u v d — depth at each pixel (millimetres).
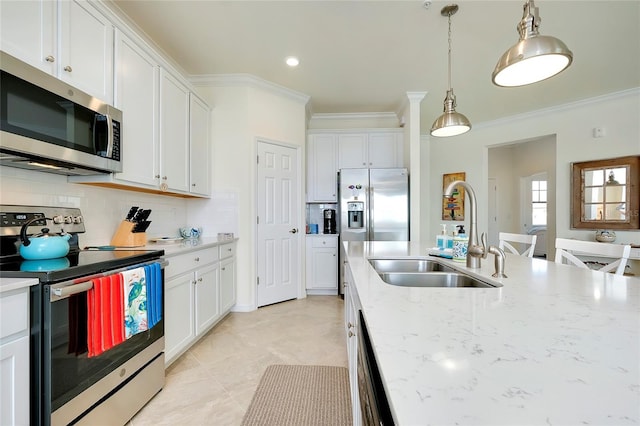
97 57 1743
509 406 391
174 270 2068
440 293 962
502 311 781
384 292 973
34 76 1345
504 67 1378
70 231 1799
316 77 3377
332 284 4082
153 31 2527
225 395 1808
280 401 1752
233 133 3354
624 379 454
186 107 2762
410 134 3830
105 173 1865
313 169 4426
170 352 2012
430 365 498
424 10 2268
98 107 1689
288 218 3789
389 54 2887
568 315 751
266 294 3533
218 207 3354
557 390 426
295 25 2449
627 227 3682
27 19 1370
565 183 4168
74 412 1253
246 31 2531
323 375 2025
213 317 2695
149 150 2217
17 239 1497
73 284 1232
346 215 4000
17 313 1089
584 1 2160
